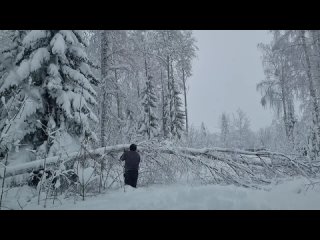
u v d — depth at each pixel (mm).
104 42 14656
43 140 9977
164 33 27031
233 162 10352
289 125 26281
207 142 13148
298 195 6562
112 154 10469
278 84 28266
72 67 10656
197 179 10797
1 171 8555
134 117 17469
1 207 6500
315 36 20328
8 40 11750
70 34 10016
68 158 8906
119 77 17125
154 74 26797
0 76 10570
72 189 8594
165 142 10914
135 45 17719
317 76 20594
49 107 10023
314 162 10312
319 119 17750
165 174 10484
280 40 22125
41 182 7402
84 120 9938
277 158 10422
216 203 5688
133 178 9211
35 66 9383
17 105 9523
